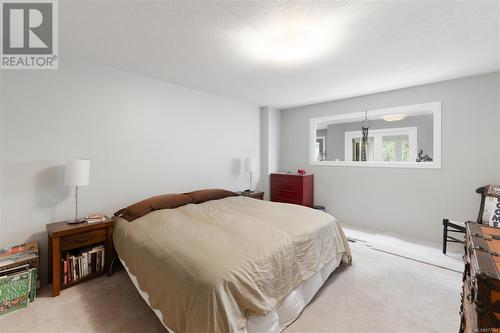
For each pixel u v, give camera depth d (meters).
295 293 1.74
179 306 1.30
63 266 2.04
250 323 1.36
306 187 4.26
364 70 2.67
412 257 2.70
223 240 1.69
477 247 1.09
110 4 1.52
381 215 3.68
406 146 5.16
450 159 3.06
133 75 2.82
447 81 3.03
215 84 3.23
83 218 2.37
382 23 1.72
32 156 2.14
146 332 1.55
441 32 1.85
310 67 2.59
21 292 1.79
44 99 2.20
